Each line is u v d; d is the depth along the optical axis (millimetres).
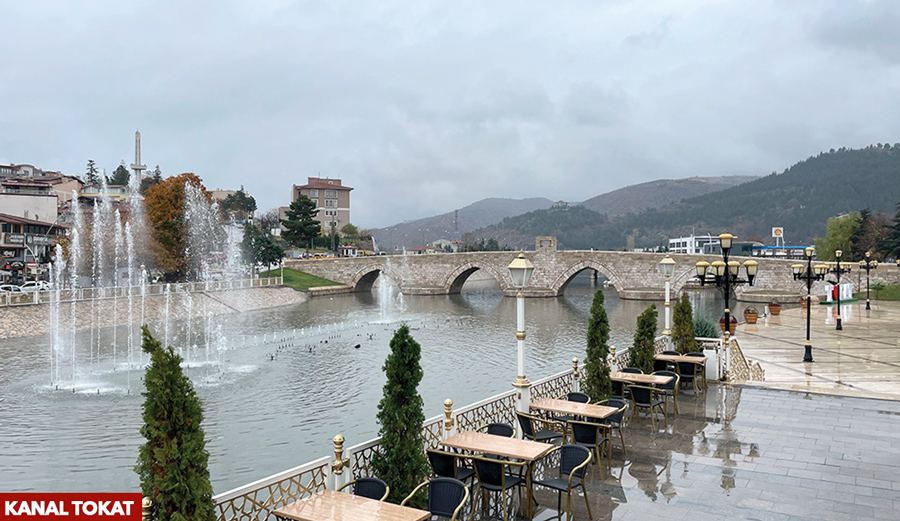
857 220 87688
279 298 72188
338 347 41156
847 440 12156
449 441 9133
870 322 42250
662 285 73500
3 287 53844
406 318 58812
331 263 91312
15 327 41562
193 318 55156
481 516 8734
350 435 22031
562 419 11172
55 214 74562
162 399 6012
